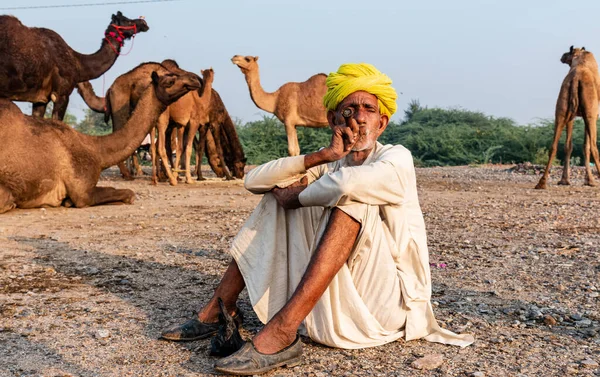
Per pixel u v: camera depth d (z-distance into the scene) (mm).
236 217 7812
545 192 11539
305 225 2910
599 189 12195
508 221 7359
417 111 41250
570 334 3156
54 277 4398
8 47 11320
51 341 3037
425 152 32312
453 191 11789
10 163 7965
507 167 23875
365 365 2689
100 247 5602
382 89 2797
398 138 35031
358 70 2797
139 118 9398
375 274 2852
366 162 2881
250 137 29641
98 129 35969
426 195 10875
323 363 2709
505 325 3309
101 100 16344
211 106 13906
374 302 2865
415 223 2971
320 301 2818
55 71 12320
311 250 2814
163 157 12766
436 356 2766
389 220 2871
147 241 5957
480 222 7266
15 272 4523
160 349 2916
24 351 2900
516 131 31312
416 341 2998
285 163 2816
